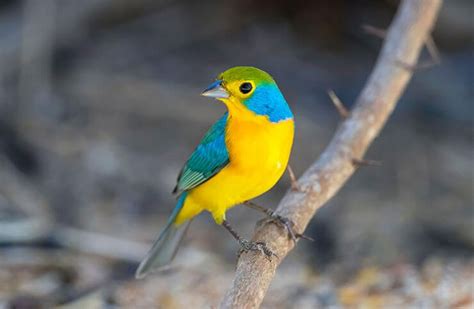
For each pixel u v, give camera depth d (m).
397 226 12.97
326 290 10.46
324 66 17.72
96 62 17.08
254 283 6.61
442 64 16.62
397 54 9.55
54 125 15.40
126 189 14.09
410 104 15.90
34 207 13.04
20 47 16.00
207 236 12.96
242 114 7.59
